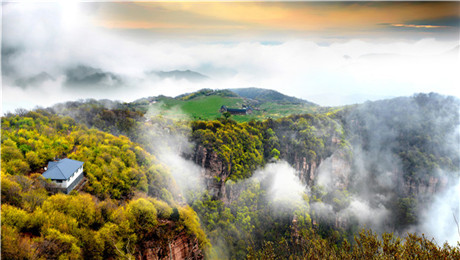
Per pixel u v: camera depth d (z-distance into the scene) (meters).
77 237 52.78
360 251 54.69
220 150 150.50
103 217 62.69
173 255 69.75
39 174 65.25
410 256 47.44
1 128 82.38
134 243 60.97
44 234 48.56
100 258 54.59
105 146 90.62
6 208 48.72
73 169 67.44
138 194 78.50
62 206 56.81
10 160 65.81
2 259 41.91
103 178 75.00
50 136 88.25
